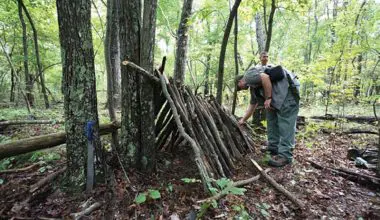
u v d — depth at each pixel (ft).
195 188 9.48
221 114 13.61
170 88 10.94
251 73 12.87
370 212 8.87
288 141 12.37
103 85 62.64
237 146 13.35
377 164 11.99
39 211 7.99
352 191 10.48
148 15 9.66
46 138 9.92
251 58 26.84
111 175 9.71
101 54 48.32
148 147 10.35
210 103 13.85
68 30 8.29
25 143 9.40
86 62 8.66
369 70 26.71
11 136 15.56
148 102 10.14
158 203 8.55
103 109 27.50
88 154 8.92
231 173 11.21
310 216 8.65
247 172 11.60
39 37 32.68
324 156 14.23
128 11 9.69
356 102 32.12
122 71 10.16
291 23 48.98
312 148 15.64
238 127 14.11
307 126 18.75
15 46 33.88
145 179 9.98
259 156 13.47
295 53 46.16
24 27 27.17
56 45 35.14
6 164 10.97
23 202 8.27
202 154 10.44
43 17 29.84
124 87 10.21
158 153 12.13
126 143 10.46
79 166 8.95
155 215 8.10
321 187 10.60
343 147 16.25
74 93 8.69
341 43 20.98
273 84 12.39
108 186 9.20
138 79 10.05
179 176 10.48
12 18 28.91
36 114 22.54
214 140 11.78
